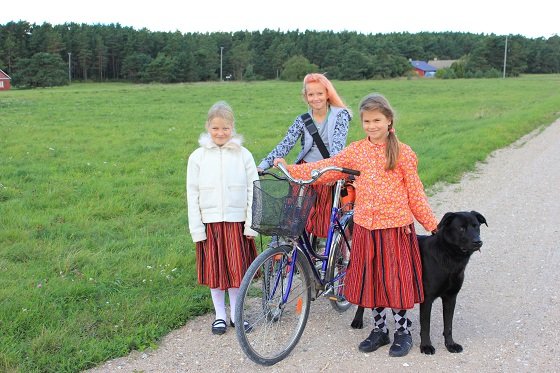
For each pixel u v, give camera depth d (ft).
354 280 13.46
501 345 13.93
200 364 13.05
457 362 13.14
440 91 146.00
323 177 13.55
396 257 13.01
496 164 40.88
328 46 377.71
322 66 365.40
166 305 15.53
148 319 14.93
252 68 352.69
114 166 38.58
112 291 16.67
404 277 12.97
